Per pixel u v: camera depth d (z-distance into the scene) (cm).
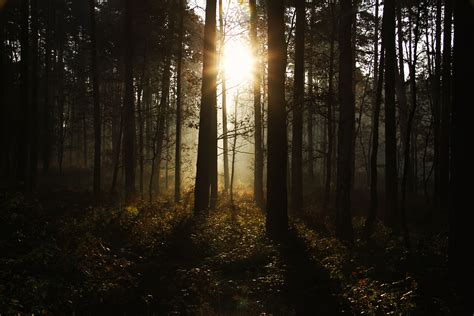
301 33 2438
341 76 1802
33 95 2891
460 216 987
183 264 1204
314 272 1098
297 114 2383
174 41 3122
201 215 1875
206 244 1409
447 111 2522
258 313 880
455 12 998
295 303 929
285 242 1412
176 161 2708
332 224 2105
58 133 5244
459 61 984
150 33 3212
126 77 2711
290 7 2684
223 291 995
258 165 2791
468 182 977
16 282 849
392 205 2098
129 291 957
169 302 920
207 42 2086
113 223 1573
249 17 2830
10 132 3531
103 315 858
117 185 3784
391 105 2091
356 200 3012
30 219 1279
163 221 1728
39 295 817
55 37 4619
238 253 1277
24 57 2353
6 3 3102
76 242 1177
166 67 3145
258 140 2830
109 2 4522
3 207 1279
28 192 2102
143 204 2269
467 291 952
